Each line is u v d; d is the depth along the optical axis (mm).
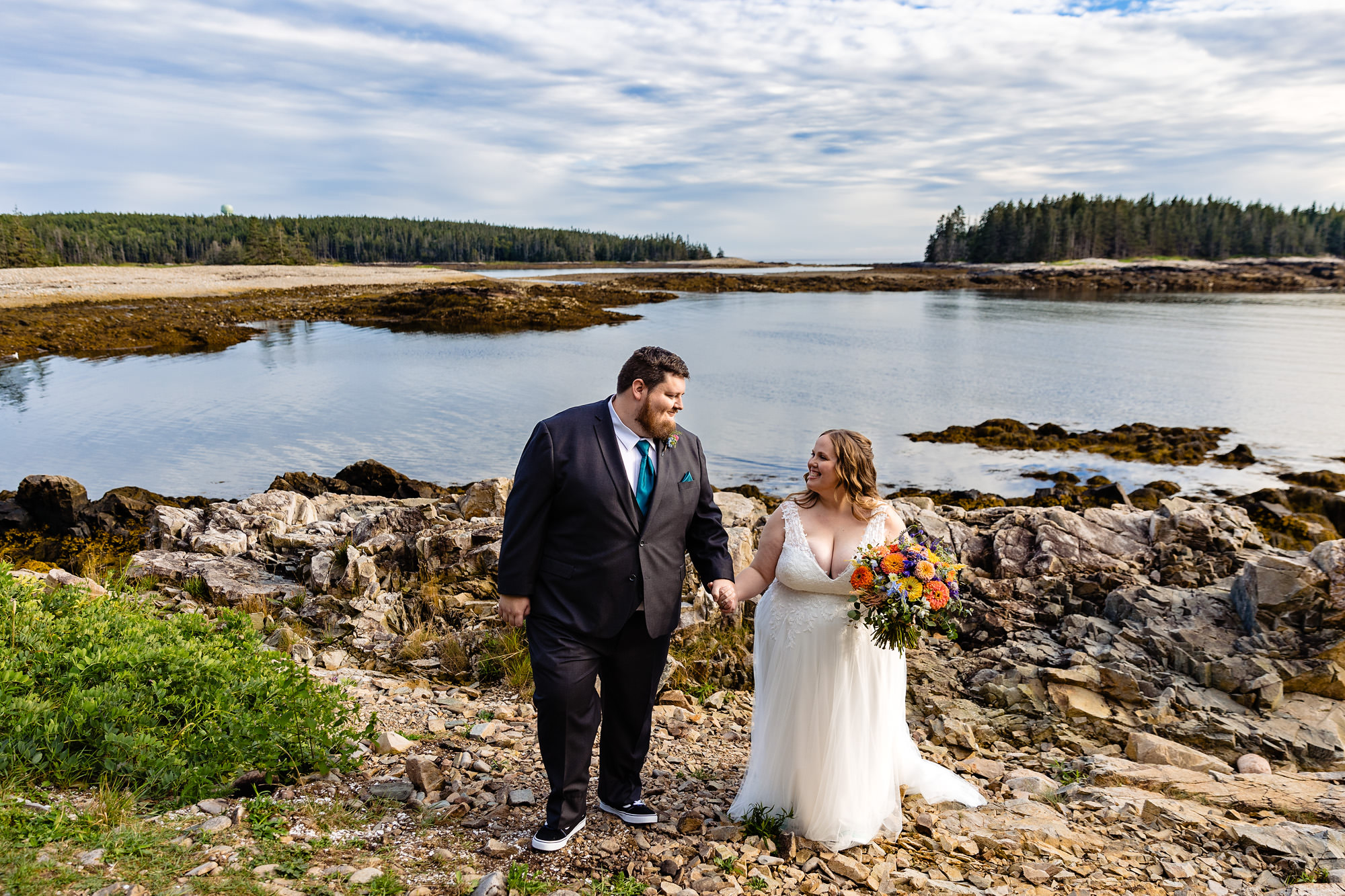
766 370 33375
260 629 6578
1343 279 109562
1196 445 20422
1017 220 150625
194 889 2855
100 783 3453
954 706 5797
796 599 3820
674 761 4676
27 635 4234
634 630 3586
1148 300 79500
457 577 7406
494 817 3758
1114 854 3795
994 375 32062
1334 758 5152
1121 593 6715
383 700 5375
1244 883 3590
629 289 85750
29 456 18500
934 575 3660
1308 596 5938
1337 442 21188
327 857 3258
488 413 24156
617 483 3436
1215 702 5637
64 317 43875
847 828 3703
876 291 97812
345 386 28484
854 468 3803
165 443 20062
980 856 3758
